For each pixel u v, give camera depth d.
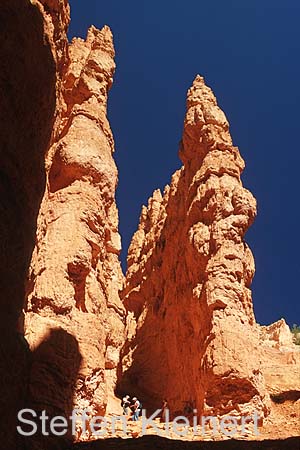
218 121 21.14
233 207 19.16
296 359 25.67
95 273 15.88
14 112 9.84
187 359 19.06
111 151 18.98
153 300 23.67
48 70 10.55
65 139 17.23
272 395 20.92
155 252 24.62
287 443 10.98
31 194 10.35
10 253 9.23
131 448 11.10
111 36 21.48
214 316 17.23
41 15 10.41
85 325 14.34
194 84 22.78
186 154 22.00
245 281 18.66
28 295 13.49
